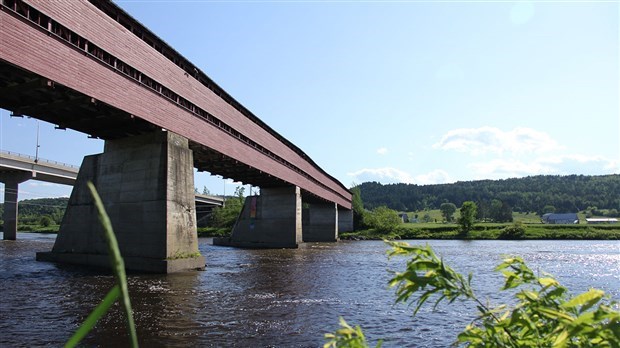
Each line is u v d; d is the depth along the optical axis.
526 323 2.04
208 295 17.38
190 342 10.60
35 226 120.38
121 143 28.20
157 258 25.08
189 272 25.45
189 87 30.28
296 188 59.19
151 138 27.16
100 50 22.39
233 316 13.58
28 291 17.33
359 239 93.56
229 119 36.97
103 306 0.88
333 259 37.12
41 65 18.58
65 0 19.92
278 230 59.03
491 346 2.18
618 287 21.89
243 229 61.72
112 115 24.33
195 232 28.42
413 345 11.07
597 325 1.66
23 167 65.38
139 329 11.70
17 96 21.84
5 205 67.38
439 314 14.74
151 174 26.45
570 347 1.87
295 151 59.47
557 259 38.69
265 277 23.75
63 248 28.95
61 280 20.59
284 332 11.79
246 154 41.16
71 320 12.51
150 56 26.02
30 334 10.96
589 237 89.25
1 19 16.81
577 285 22.62
